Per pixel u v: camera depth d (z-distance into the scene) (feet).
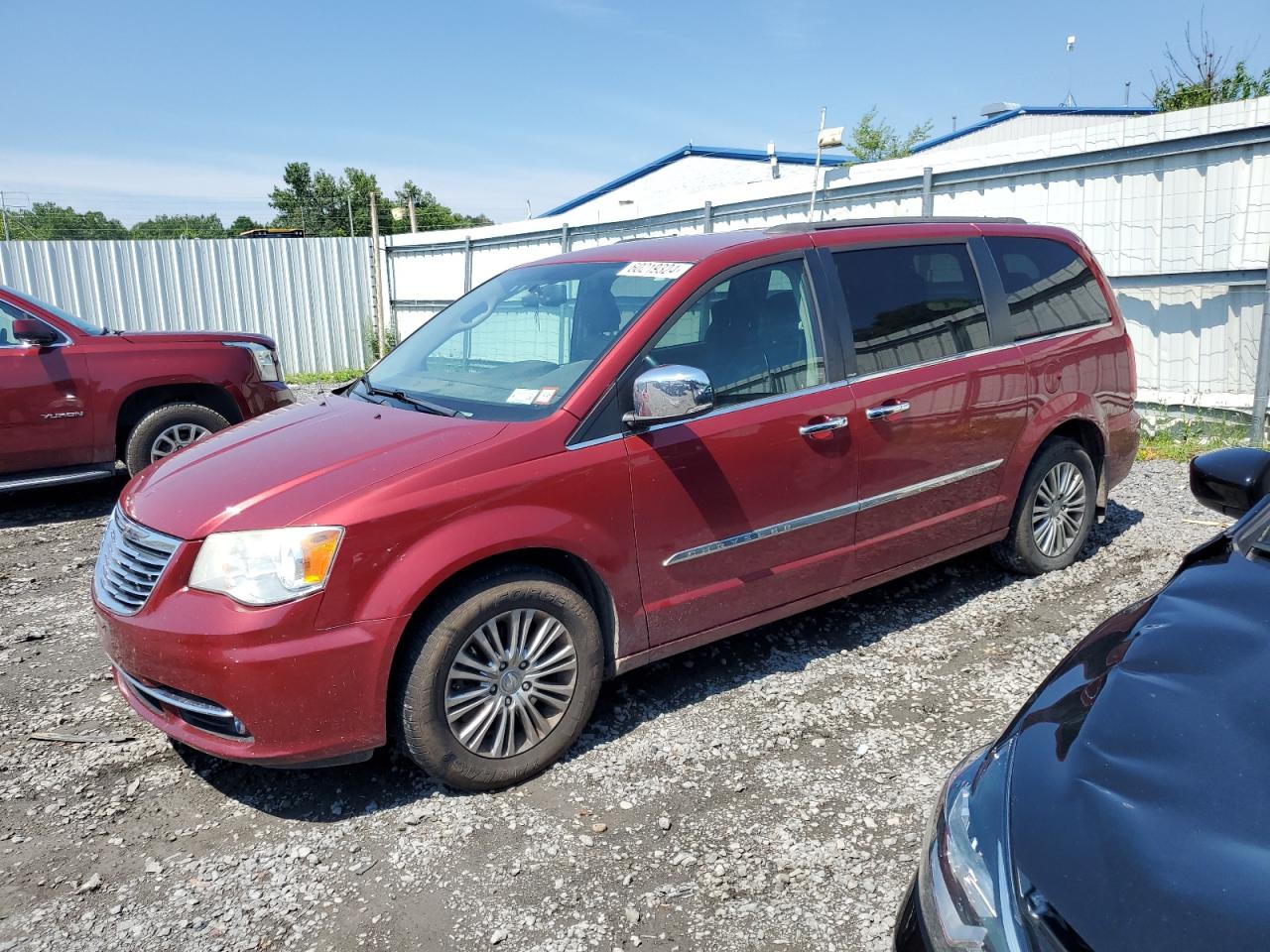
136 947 8.59
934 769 10.98
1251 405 24.64
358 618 9.75
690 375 10.57
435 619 10.15
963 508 14.88
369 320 59.82
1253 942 4.46
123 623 10.23
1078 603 15.53
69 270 50.39
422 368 13.88
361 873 9.51
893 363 13.73
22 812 10.72
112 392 23.36
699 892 9.05
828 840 9.75
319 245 57.52
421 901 9.05
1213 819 5.14
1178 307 26.05
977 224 15.56
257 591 9.56
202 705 9.88
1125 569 16.89
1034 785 5.76
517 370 12.43
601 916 8.76
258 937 8.66
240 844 10.07
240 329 55.62
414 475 10.11
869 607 15.71
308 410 13.16
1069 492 16.53
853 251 13.78
